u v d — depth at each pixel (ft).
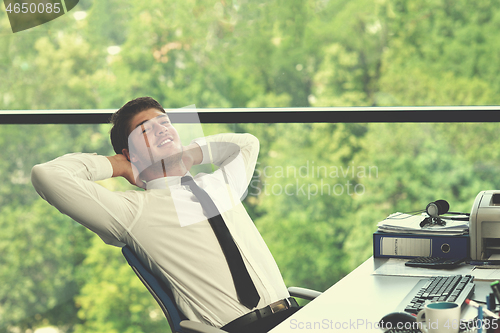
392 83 14.89
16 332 13.41
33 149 13.19
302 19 15.19
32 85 14.49
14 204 13.25
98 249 14.03
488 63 14.33
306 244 13.48
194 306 4.46
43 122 6.57
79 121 6.55
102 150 13.26
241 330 4.37
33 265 13.55
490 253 4.78
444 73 14.60
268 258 4.98
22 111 6.56
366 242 13.17
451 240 4.67
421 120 6.22
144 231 4.54
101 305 14.16
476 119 6.13
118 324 14.21
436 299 3.22
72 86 14.89
